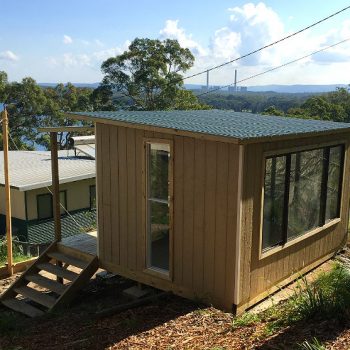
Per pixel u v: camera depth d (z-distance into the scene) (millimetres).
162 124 6691
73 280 7965
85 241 8906
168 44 34406
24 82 36156
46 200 16297
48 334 6168
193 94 35625
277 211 6711
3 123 9930
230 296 6164
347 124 8367
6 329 6703
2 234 16219
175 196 6660
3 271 10242
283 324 5293
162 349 5086
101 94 34562
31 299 8148
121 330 5867
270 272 6715
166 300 6836
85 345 5500
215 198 6188
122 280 9031
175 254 6793
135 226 7316
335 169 8070
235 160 5891
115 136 7375
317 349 4250
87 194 18016
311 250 7742
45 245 12641
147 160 6992
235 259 6043
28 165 18250
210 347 4961
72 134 25891
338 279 5738
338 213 8406
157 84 33500
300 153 7039
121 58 33844
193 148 6352
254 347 4750
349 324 4914
